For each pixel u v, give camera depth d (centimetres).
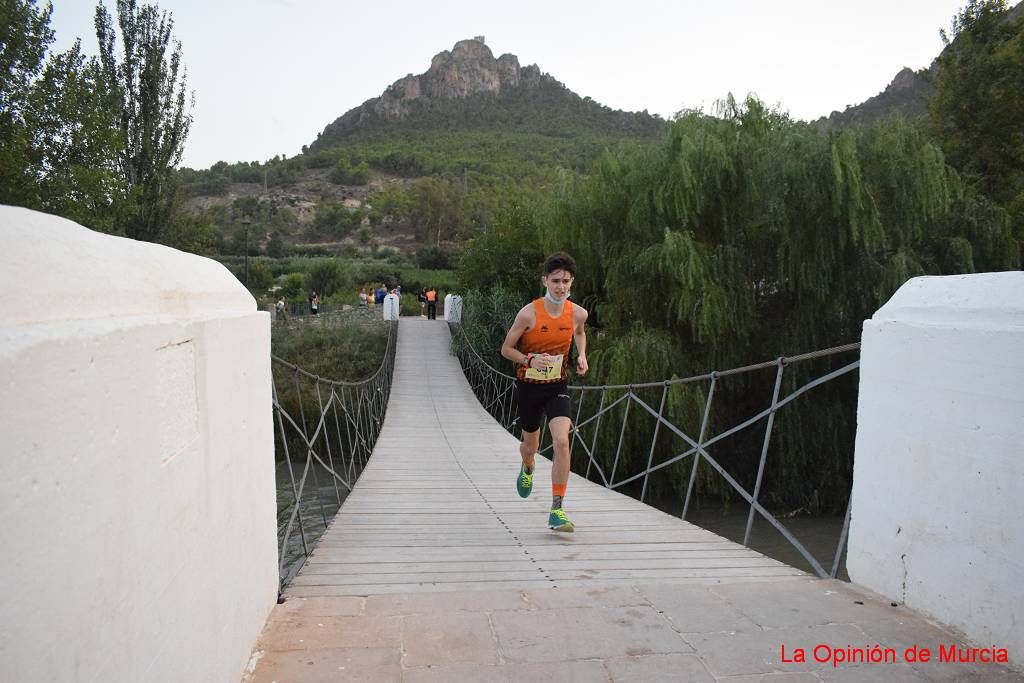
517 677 208
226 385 189
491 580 314
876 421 267
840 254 1014
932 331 236
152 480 130
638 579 314
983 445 214
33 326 93
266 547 246
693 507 1124
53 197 1397
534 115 16062
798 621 249
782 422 1048
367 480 720
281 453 1534
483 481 714
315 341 2434
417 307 3975
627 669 214
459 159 12150
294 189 10750
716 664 217
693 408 1024
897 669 210
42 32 1373
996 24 1605
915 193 987
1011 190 1448
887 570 262
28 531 87
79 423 101
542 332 399
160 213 1908
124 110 1827
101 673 108
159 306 147
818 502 1088
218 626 178
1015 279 217
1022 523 201
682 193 1046
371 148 13475
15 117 1358
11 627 83
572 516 494
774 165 1023
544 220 1338
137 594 123
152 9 1844
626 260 1124
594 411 1116
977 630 218
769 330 1099
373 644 229
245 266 4491
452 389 1725
